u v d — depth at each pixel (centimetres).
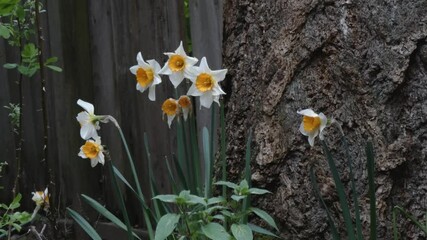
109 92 334
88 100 342
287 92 217
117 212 338
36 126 376
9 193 402
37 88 372
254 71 226
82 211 348
